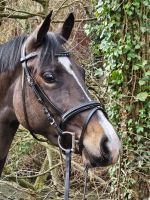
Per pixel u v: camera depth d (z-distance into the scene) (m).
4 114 2.88
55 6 6.84
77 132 2.59
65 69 2.64
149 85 5.02
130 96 5.00
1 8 5.85
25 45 2.77
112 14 5.05
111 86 5.15
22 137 6.11
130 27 5.00
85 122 2.55
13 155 6.44
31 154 7.24
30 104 2.71
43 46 2.70
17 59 2.80
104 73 5.27
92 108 2.59
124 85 5.08
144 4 4.94
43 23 2.65
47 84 2.63
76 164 5.56
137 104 5.06
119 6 5.00
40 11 6.40
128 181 5.05
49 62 2.64
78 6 6.91
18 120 2.79
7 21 7.45
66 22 2.98
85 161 2.57
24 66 2.71
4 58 2.84
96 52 5.60
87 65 5.79
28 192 5.66
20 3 7.00
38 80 2.66
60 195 5.68
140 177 5.04
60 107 2.61
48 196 5.68
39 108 2.67
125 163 5.05
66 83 2.62
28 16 5.70
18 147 6.52
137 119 5.07
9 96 2.85
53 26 5.91
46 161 6.65
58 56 2.66
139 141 5.05
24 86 2.73
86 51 6.62
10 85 2.84
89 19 5.56
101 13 5.19
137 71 5.04
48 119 2.66
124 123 5.09
